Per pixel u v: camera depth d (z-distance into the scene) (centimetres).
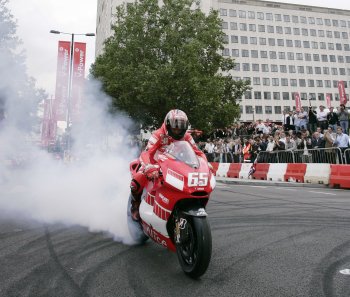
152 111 2594
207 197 338
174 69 2338
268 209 692
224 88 2823
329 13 8250
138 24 2527
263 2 7800
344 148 1138
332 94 8000
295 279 312
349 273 323
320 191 1020
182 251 337
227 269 343
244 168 1617
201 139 2506
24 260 372
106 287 297
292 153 1360
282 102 7594
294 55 7850
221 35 2875
